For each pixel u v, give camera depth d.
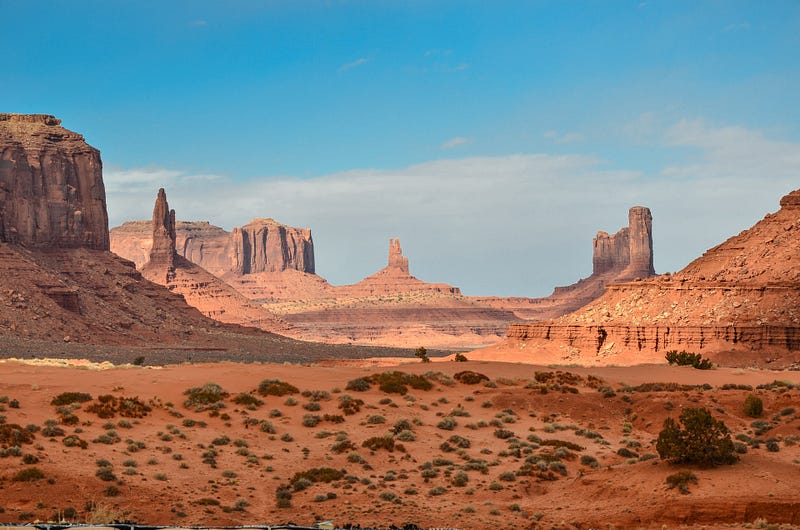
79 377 93.31
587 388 102.19
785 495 59.34
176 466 68.19
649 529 57.25
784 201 198.50
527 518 60.38
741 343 157.50
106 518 55.12
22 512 55.66
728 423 85.69
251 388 91.31
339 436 78.62
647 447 79.19
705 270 187.62
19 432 68.25
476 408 90.56
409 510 61.72
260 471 69.56
